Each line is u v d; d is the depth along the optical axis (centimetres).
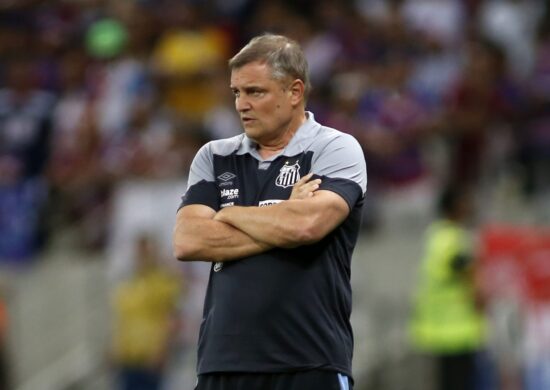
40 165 4944
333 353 1739
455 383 3819
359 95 4666
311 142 1803
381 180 4638
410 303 4462
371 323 4453
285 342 1728
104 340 4638
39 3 5625
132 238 4469
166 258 4381
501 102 4556
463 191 3872
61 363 4700
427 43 5106
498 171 4584
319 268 1753
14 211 4900
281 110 1781
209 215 1795
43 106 4988
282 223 1725
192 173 1855
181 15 5328
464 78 4553
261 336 1730
